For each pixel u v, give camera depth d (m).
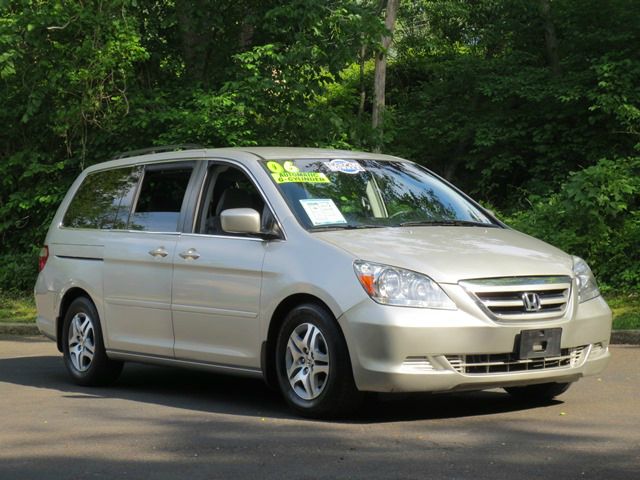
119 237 10.12
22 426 8.15
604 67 23.62
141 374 11.41
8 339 15.84
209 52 21.23
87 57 19.02
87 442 7.37
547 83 25.89
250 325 8.52
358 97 31.89
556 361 8.02
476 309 7.59
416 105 30.70
